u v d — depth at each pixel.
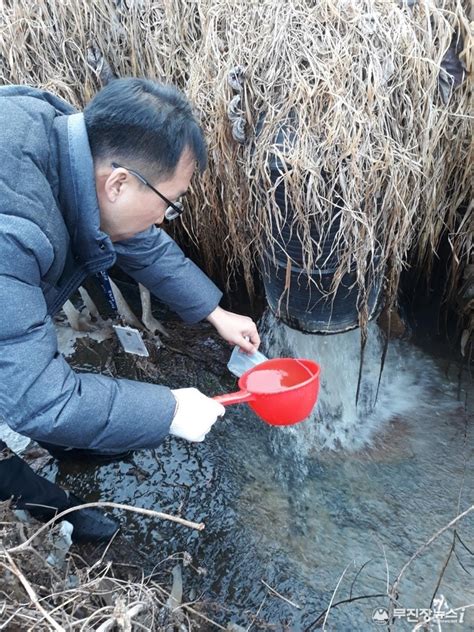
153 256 1.47
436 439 2.05
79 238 1.15
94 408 1.06
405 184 1.68
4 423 1.40
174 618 1.32
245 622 1.60
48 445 1.85
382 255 1.77
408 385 2.22
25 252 0.97
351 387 2.15
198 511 1.88
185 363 2.30
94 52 2.06
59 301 1.27
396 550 1.75
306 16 1.69
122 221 1.16
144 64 2.08
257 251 2.04
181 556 1.75
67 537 1.54
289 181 1.60
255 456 2.04
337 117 1.57
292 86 1.61
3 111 1.03
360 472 1.98
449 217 2.08
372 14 1.66
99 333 2.38
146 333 2.37
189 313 1.59
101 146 1.05
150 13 2.02
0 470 1.39
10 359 1.00
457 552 1.72
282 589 1.67
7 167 0.98
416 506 1.86
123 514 1.87
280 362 1.48
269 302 2.01
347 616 1.60
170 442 2.07
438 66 1.70
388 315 1.95
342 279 1.73
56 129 1.06
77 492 1.93
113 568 1.67
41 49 2.09
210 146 1.92
